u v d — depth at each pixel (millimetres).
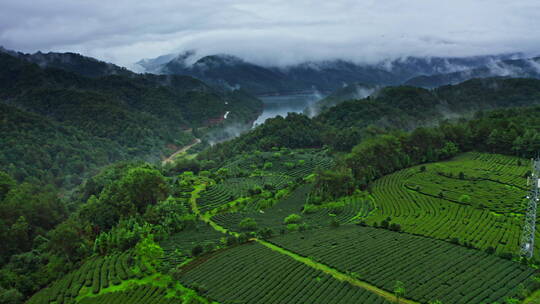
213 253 115000
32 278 110938
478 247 104750
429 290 85062
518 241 106188
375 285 89438
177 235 138500
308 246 112500
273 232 128750
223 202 176500
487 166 178375
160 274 104562
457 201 140250
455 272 92438
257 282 95250
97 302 93375
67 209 185875
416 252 104188
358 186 170500
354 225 131500
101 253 127188
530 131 188750
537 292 83500
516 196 138250
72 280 107438
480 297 81625
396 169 191875
